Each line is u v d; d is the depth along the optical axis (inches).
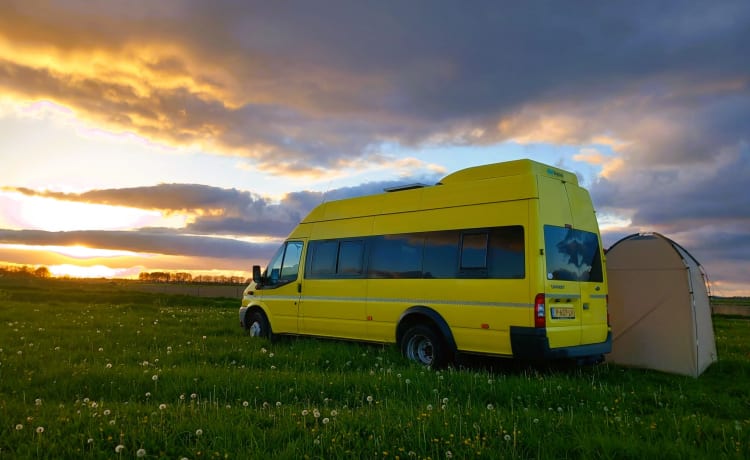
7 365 340.5
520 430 208.8
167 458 179.8
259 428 208.4
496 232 350.6
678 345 392.8
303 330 474.9
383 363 371.2
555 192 355.9
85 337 490.6
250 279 548.4
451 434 200.7
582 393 287.0
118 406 242.4
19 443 189.5
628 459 189.0
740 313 1459.2
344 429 203.2
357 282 432.1
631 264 421.4
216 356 397.7
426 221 393.4
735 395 322.3
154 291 1863.9
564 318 339.3
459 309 360.2
